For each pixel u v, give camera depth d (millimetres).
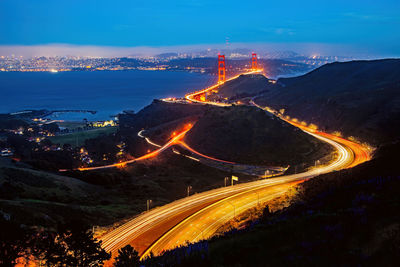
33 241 19781
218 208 52969
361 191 19953
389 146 49156
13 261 19281
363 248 10445
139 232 44969
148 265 16484
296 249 11977
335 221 14000
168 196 75812
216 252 13977
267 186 64250
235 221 43281
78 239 19703
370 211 13797
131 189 79688
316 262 10445
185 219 48969
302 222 14859
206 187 78375
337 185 31594
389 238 10477
